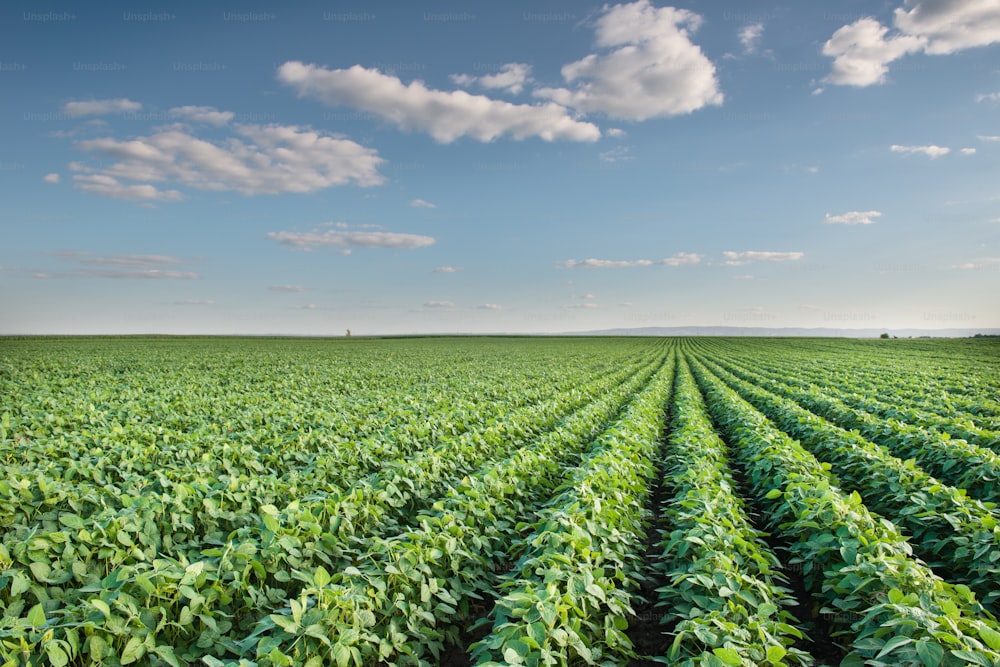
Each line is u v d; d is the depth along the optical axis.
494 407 18.42
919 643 4.15
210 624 4.89
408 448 12.15
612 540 6.93
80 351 48.59
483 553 7.25
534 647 4.51
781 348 81.00
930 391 23.83
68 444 10.61
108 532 6.00
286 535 6.08
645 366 46.94
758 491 10.38
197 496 7.43
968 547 6.68
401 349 68.19
